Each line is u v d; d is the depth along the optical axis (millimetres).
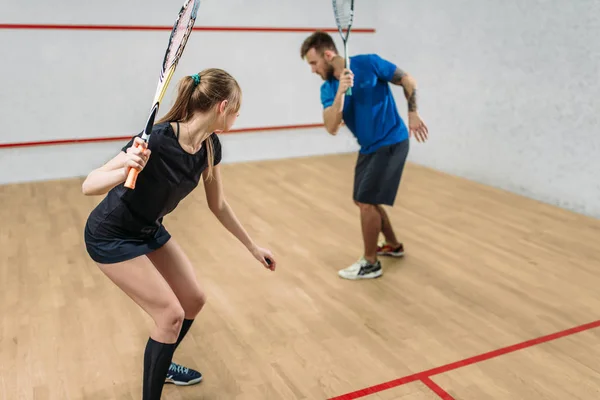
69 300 3029
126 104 5715
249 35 6113
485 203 5000
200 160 1857
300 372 2434
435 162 6262
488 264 3656
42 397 2215
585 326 2877
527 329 2842
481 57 5488
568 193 4836
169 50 1830
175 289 2039
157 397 1934
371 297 3160
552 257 3793
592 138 4566
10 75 5211
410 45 6387
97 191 1590
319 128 6766
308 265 3568
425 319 2926
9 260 3533
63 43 5328
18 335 2666
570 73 4672
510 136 5301
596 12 4398
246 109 6324
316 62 3184
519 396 2289
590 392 2324
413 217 4578
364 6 6684
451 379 2400
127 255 1800
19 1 5090
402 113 6652
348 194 5160
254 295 3148
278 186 5387
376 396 2271
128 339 2660
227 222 2154
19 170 5422
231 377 2387
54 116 5453
